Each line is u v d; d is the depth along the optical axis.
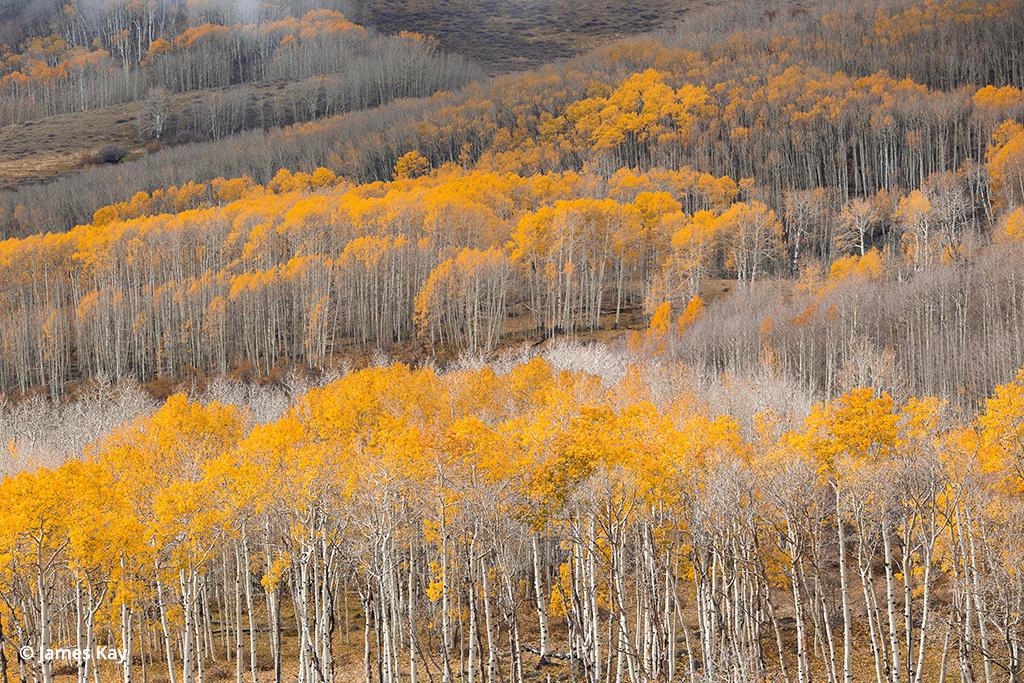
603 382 75.56
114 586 40.91
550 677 46.41
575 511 45.25
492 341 115.81
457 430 45.72
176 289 124.69
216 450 55.84
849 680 40.53
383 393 62.66
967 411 75.06
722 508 42.34
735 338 95.44
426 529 44.62
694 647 53.34
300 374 106.25
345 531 47.56
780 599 60.50
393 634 44.97
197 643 46.31
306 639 42.88
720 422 47.00
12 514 38.94
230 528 43.88
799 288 124.38
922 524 41.19
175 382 113.12
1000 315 89.06
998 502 42.09
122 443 56.69
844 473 42.03
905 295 101.62
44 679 38.50
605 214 126.69
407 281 124.75
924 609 40.44
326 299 115.50
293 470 44.06
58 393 112.75
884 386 79.56
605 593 55.78
